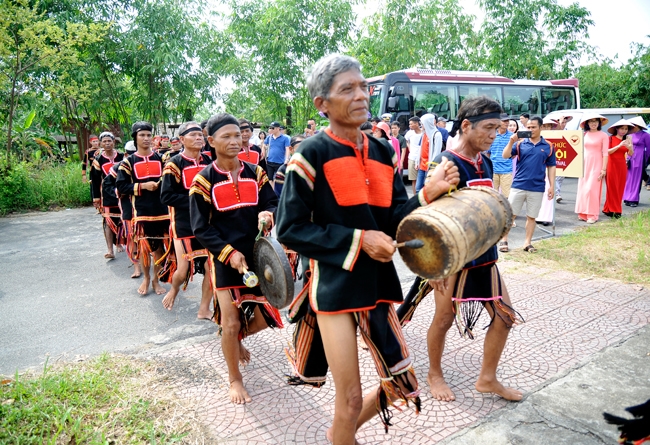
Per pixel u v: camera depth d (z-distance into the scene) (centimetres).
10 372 380
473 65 2256
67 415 292
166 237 559
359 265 217
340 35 1756
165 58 1501
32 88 1324
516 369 355
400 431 290
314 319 246
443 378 336
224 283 328
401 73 1497
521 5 2192
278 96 1766
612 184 900
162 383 348
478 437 281
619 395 319
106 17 1530
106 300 546
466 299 301
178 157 459
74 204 1217
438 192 229
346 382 220
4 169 1180
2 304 539
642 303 473
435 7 1948
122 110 1688
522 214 975
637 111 1661
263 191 353
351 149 223
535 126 636
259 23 1688
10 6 1143
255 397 331
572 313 452
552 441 276
